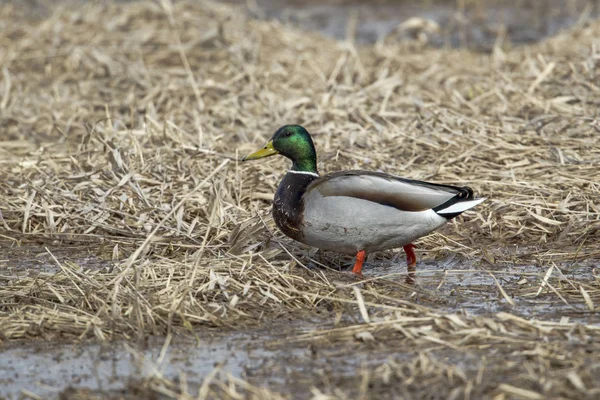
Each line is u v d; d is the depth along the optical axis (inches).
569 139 550.6
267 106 641.6
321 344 330.0
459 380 291.9
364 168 526.9
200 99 649.6
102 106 676.7
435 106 610.9
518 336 324.8
